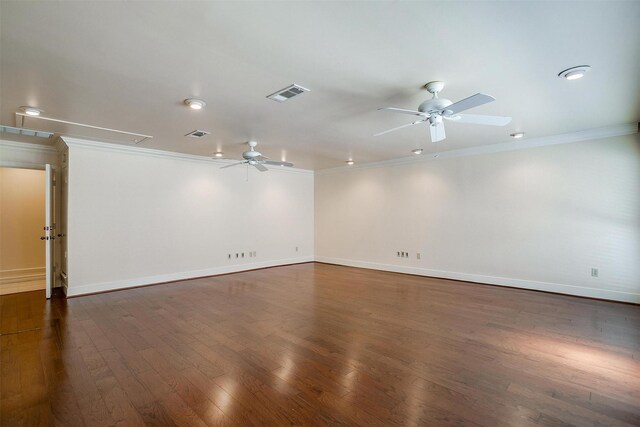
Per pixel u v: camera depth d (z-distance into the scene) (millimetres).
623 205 4285
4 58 2305
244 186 6973
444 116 2799
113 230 5180
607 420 1894
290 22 1901
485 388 2248
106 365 2611
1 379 2393
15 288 5305
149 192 5570
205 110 3453
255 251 7172
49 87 2826
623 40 2102
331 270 7043
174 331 3363
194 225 6156
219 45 2160
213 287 5398
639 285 4191
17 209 5828
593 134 4453
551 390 2217
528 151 5043
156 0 1680
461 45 2174
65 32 1986
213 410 2012
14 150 5000
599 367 2541
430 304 4336
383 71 2559
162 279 5715
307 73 2590
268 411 1998
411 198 6477
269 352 2848
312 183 8406
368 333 3291
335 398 2137
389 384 2307
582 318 3707
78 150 4832
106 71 2529
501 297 4660
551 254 4863
